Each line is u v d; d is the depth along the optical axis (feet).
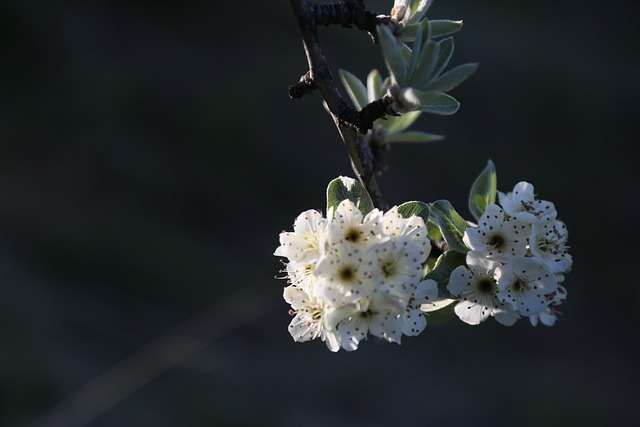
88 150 37.47
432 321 8.31
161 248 34.17
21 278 30.22
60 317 29.48
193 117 40.37
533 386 34.53
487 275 7.24
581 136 46.88
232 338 31.60
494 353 35.91
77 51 40.63
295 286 7.31
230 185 38.86
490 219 7.30
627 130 48.47
